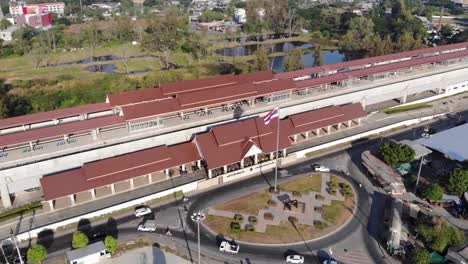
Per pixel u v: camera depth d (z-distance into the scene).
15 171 78.31
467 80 142.75
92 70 170.25
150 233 74.19
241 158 88.62
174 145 93.06
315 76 126.75
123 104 96.12
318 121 104.44
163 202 82.88
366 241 72.81
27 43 193.88
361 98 121.00
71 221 75.19
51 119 93.00
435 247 68.75
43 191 75.56
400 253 68.38
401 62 136.12
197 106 98.56
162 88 102.50
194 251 70.00
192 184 86.38
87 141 89.25
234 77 112.38
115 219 77.75
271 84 109.94
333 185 88.69
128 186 84.75
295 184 89.56
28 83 147.50
